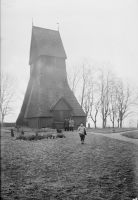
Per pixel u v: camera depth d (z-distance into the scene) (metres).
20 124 31.02
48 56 33.34
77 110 31.66
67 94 32.78
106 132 23.36
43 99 30.58
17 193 6.02
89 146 12.41
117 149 11.30
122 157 9.34
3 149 10.22
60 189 6.28
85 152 10.50
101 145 12.66
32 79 33.84
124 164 8.19
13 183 6.41
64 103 30.67
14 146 11.46
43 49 33.41
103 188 6.36
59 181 6.78
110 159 9.05
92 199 5.83
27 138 15.02
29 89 33.31
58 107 30.19
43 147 11.73
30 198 5.70
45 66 32.94
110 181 6.81
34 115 29.80
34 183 6.54
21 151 10.28
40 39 34.38
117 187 6.53
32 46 35.47
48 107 30.19
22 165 7.86
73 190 6.36
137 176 7.17
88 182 6.84
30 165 8.02
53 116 29.69
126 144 12.98
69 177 7.02
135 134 19.00
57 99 30.98
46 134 18.17
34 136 15.62
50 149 11.24
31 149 10.96
